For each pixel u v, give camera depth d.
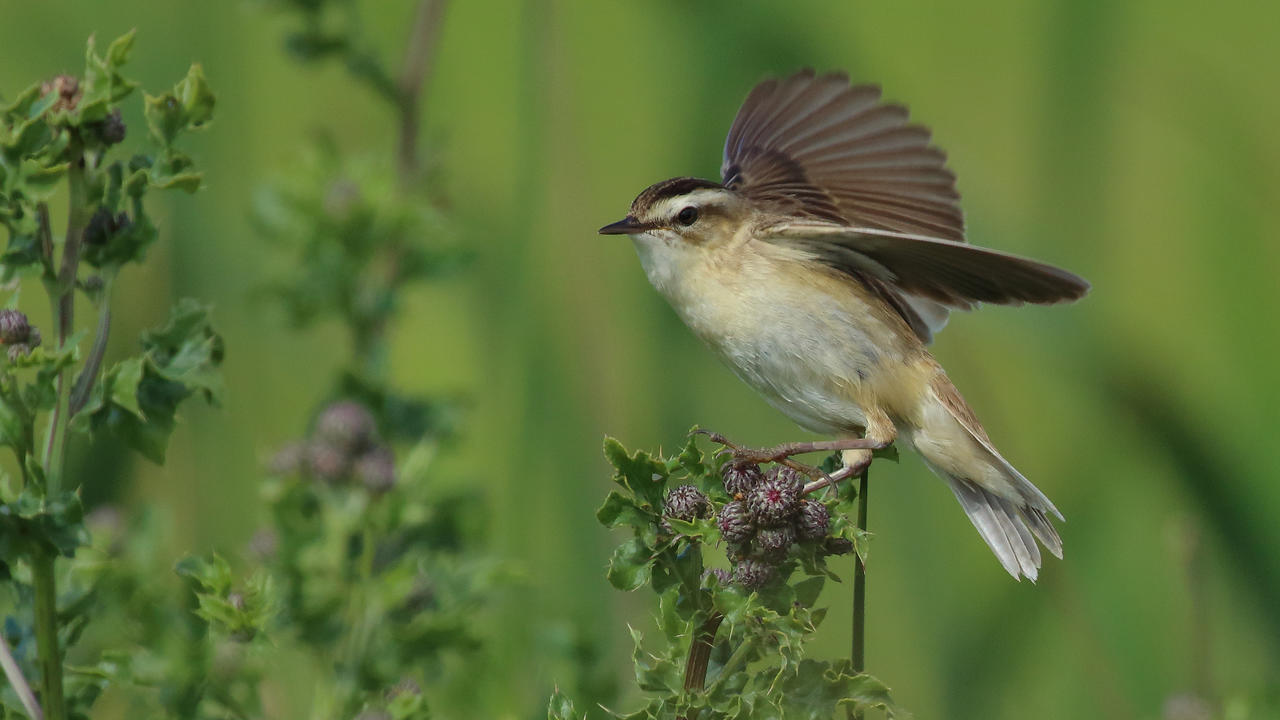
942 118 12.11
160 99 5.91
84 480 9.46
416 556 8.74
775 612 5.77
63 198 7.66
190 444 10.19
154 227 6.02
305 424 10.59
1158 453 10.74
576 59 11.51
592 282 10.91
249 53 11.35
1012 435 11.52
